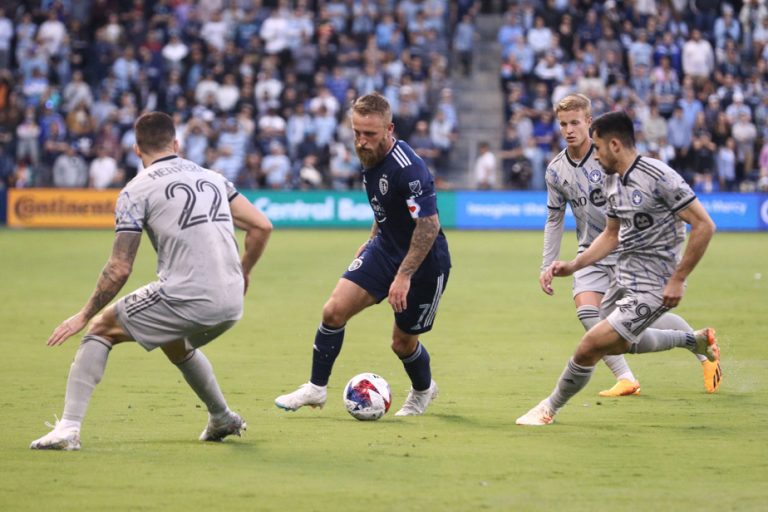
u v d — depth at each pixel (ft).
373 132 42.80
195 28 179.52
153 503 31.40
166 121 39.01
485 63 193.67
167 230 37.63
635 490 32.94
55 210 168.14
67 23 183.83
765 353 63.36
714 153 168.14
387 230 44.73
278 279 104.12
